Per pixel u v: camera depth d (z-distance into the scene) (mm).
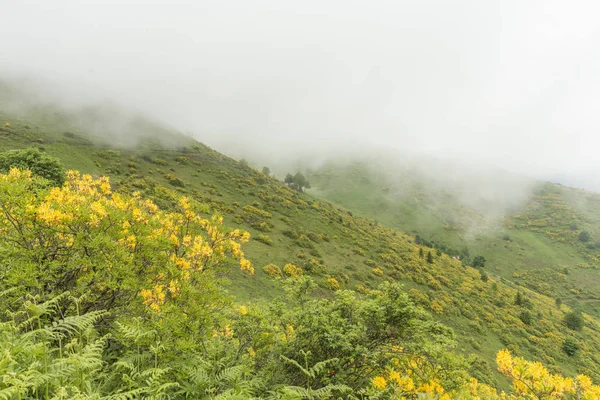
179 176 80750
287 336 6402
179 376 4023
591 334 66062
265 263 45875
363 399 4812
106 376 3730
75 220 5238
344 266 59125
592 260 144250
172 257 5809
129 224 5918
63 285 5402
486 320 55031
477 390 5934
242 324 5859
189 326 4789
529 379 4867
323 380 5164
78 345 3340
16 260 4863
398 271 65438
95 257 5078
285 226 70938
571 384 4562
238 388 3602
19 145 62312
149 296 4938
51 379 2854
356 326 5996
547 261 143875
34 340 3656
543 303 81875
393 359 6000
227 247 6633
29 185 5836
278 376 5449
